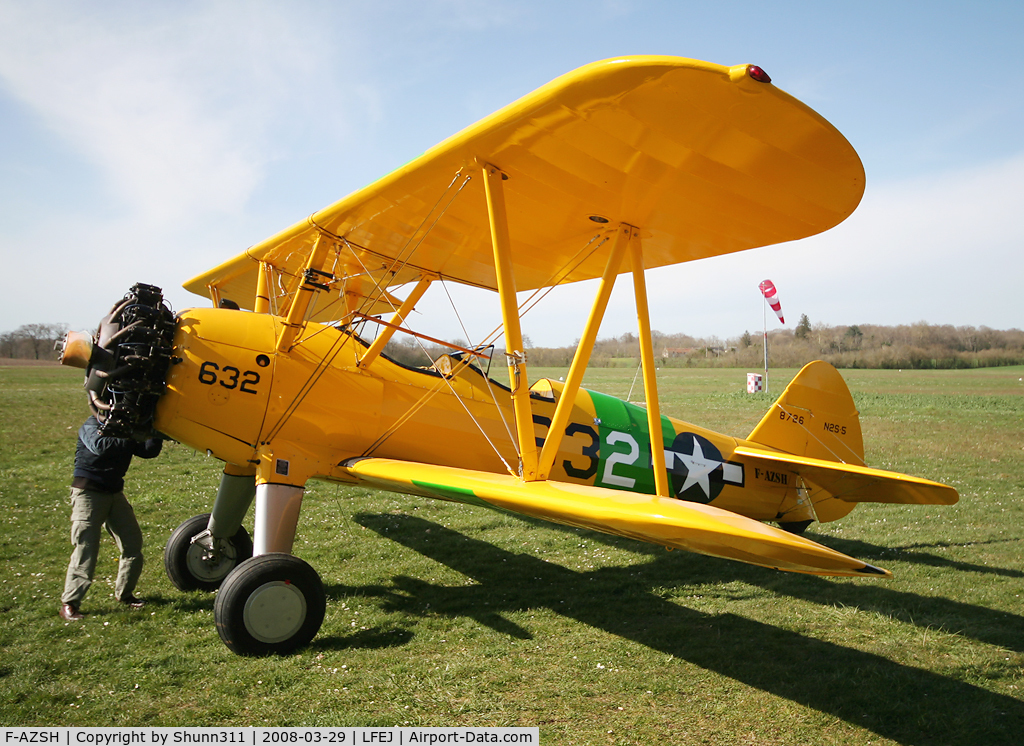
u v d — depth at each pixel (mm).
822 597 4703
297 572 3525
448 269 5508
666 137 3029
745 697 3164
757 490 6031
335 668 3334
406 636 3793
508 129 3148
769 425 6145
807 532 6625
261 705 2936
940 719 2980
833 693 3219
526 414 3703
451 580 4891
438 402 4738
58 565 4789
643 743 2742
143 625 3816
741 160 3168
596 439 5336
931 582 5066
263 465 4066
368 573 4957
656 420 4211
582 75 2730
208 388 3988
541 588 4785
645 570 5309
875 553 5898
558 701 3078
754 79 2510
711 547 2928
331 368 4395
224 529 4461
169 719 2805
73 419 13094
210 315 4156
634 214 3986
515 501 3271
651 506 3023
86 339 3764
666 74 2580
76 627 3734
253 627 3391
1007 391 28516
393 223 4418
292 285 5914
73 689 3025
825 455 6371
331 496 7625
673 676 3371
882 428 14750
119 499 4055
